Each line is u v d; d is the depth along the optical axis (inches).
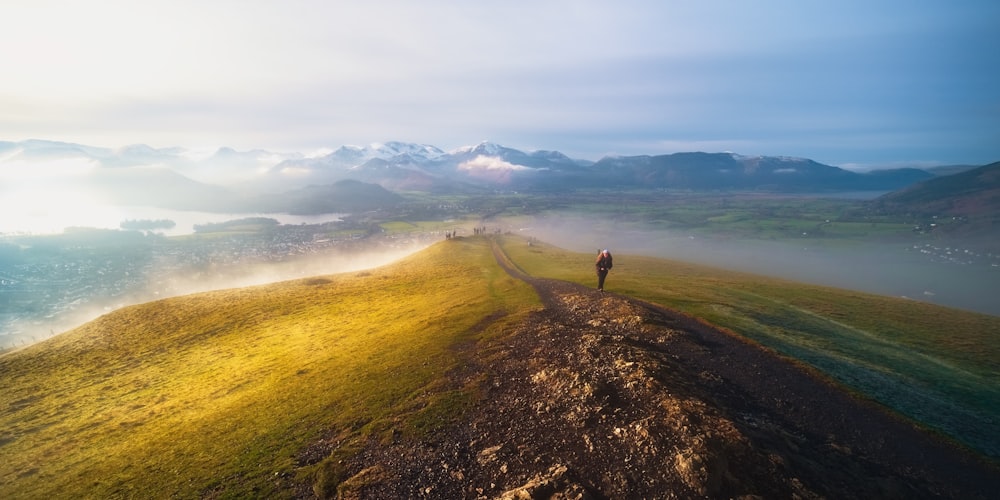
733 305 1916.8
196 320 2709.2
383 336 1807.3
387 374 1256.2
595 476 678.5
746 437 713.6
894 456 805.9
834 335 1604.3
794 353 1299.2
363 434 921.5
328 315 2593.5
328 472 802.8
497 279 2982.3
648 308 1662.2
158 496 851.4
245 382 1574.8
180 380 1774.1
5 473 1144.8
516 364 1150.3
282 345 2062.0
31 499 969.5
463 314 1840.6
